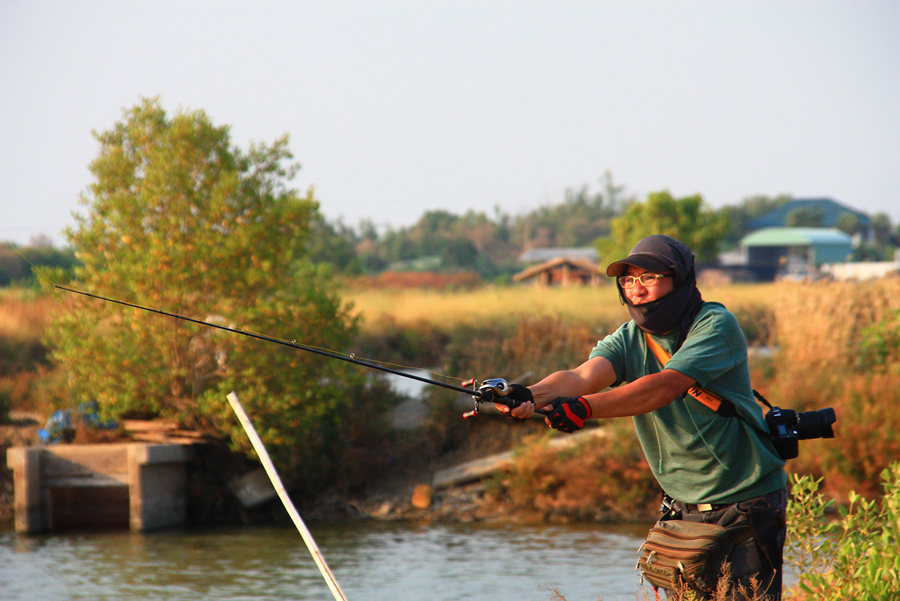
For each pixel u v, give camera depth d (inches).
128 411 1015.6
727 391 295.0
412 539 880.3
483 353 1309.1
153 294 938.7
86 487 962.7
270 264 954.1
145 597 663.1
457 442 1149.7
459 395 1167.6
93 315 967.0
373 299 2849.4
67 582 711.1
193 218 969.5
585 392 300.2
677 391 281.7
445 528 937.5
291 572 742.5
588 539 861.8
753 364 1135.0
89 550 840.3
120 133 997.2
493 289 3213.6
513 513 991.0
